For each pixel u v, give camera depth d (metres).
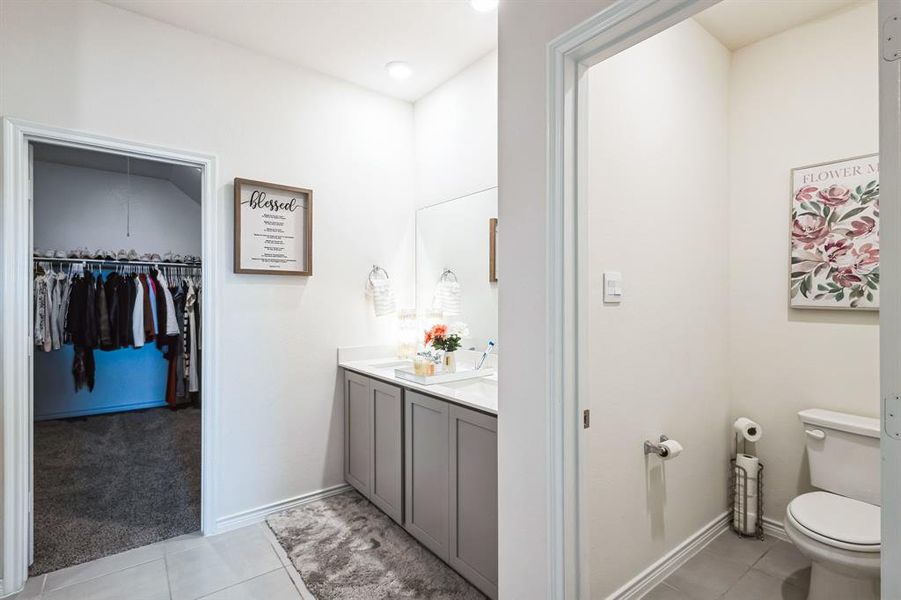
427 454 2.12
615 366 1.71
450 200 2.83
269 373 2.55
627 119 1.77
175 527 2.42
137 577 1.99
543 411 1.39
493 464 1.75
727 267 2.38
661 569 1.93
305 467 2.69
